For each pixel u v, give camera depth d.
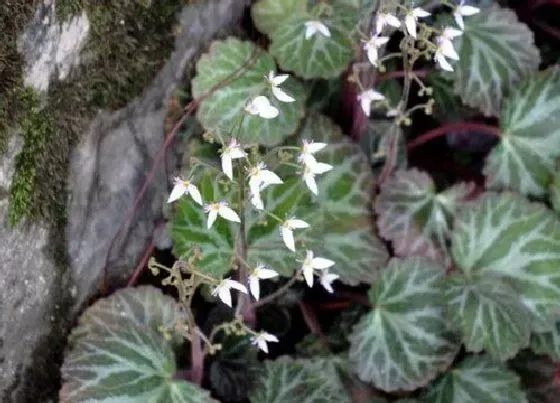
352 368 0.39
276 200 0.36
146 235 0.39
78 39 0.32
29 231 0.33
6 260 0.32
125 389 0.34
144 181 0.38
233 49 0.39
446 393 0.39
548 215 0.40
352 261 0.40
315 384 0.37
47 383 0.36
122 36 0.34
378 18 0.34
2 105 0.30
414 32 0.33
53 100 0.32
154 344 0.35
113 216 0.37
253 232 0.36
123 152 0.36
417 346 0.39
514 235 0.40
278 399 0.37
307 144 0.31
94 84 0.33
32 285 0.34
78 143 0.34
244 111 0.31
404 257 0.40
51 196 0.33
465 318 0.39
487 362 0.40
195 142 0.39
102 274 0.37
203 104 0.38
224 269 0.35
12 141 0.31
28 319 0.34
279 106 0.39
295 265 0.36
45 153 0.32
